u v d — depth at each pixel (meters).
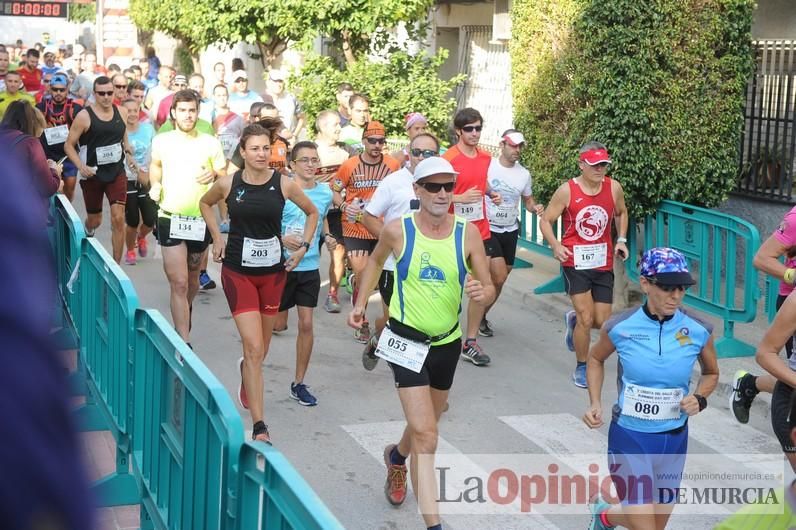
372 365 8.23
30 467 0.61
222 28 16.11
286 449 6.85
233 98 16.17
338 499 6.07
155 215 12.22
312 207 7.10
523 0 10.96
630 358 4.77
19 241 0.65
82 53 27.48
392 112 15.82
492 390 8.34
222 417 3.54
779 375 4.91
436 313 5.28
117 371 5.78
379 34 16.86
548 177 10.75
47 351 0.64
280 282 6.94
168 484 4.60
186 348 4.20
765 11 12.02
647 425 4.78
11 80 13.62
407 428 5.73
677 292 4.65
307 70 16.06
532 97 10.86
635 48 9.70
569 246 8.30
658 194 9.87
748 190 11.62
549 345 9.75
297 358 7.80
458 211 8.97
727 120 10.05
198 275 8.95
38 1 33.12
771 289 8.89
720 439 7.31
